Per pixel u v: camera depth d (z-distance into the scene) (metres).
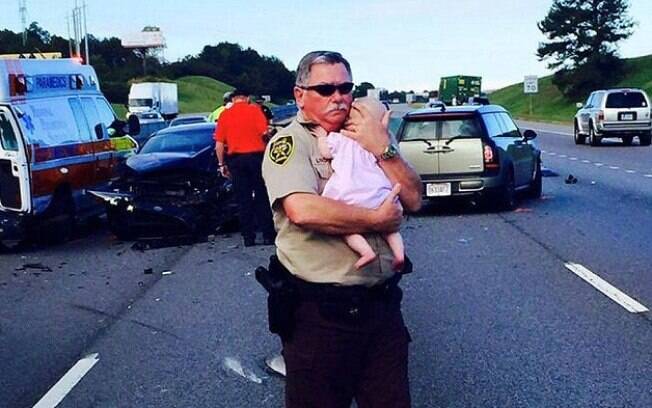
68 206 15.26
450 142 16.72
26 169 13.94
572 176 23.33
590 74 97.44
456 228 15.11
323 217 3.85
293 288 3.98
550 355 7.38
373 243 3.98
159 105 68.44
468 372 6.99
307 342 3.98
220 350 7.87
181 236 14.74
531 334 8.04
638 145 38.69
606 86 98.06
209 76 135.25
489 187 16.67
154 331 8.64
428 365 7.21
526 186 18.58
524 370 7.00
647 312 8.75
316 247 3.94
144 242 14.63
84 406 6.52
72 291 10.84
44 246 14.90
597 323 8.36
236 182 13.58
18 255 13.89
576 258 11.86
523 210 17.33
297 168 3.94
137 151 16.38
